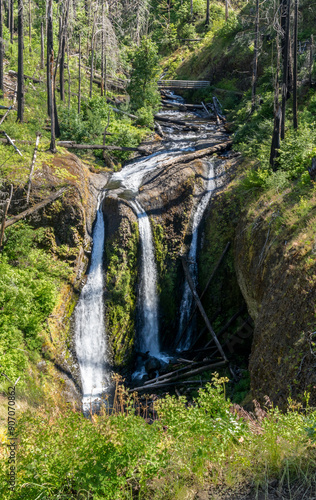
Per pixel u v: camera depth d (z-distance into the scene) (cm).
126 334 1545
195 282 1722
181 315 1702
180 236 1733
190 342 1688
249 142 2030
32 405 1011
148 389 1380
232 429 511
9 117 2009
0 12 2230
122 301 1545
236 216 1675
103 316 1516
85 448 477
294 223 1225
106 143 2114
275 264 1180
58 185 1532
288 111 2084
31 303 1273
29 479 446
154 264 1667
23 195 1466
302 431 501
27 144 1745
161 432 521
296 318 937
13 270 1309
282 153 1559
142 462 472
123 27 3875
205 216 1777
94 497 428
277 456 481
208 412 538
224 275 1658
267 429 518
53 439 488
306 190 1346
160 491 466
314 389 777
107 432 493
